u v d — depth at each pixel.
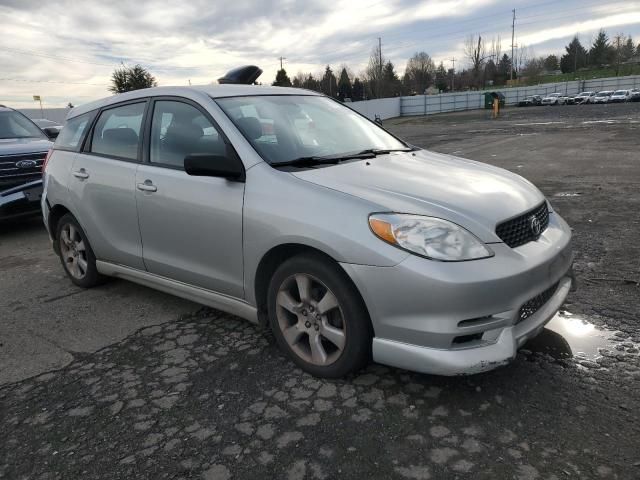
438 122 40.78
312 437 2.63
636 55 114.12
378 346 2.83
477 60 93.06
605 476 2.26
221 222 3.40
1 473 2.51
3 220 7.11
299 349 3.25
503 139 19.30
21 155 7.22
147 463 2.52
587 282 4.38
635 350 3.28
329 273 2.93
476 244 2.72
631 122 24.27
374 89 81.94
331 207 2.91
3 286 5.27
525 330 2.83
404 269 2.66
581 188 8.41
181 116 3.87
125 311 4.41
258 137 3.53
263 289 3.40
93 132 4.64
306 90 4.60
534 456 2.40
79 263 4.95
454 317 2.62
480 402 2.83
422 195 2.95
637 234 5.65
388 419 2.73
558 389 2.90
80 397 3.14
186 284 3.88
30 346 3.86
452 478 2.30
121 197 4.14
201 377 3.27
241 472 2.42
